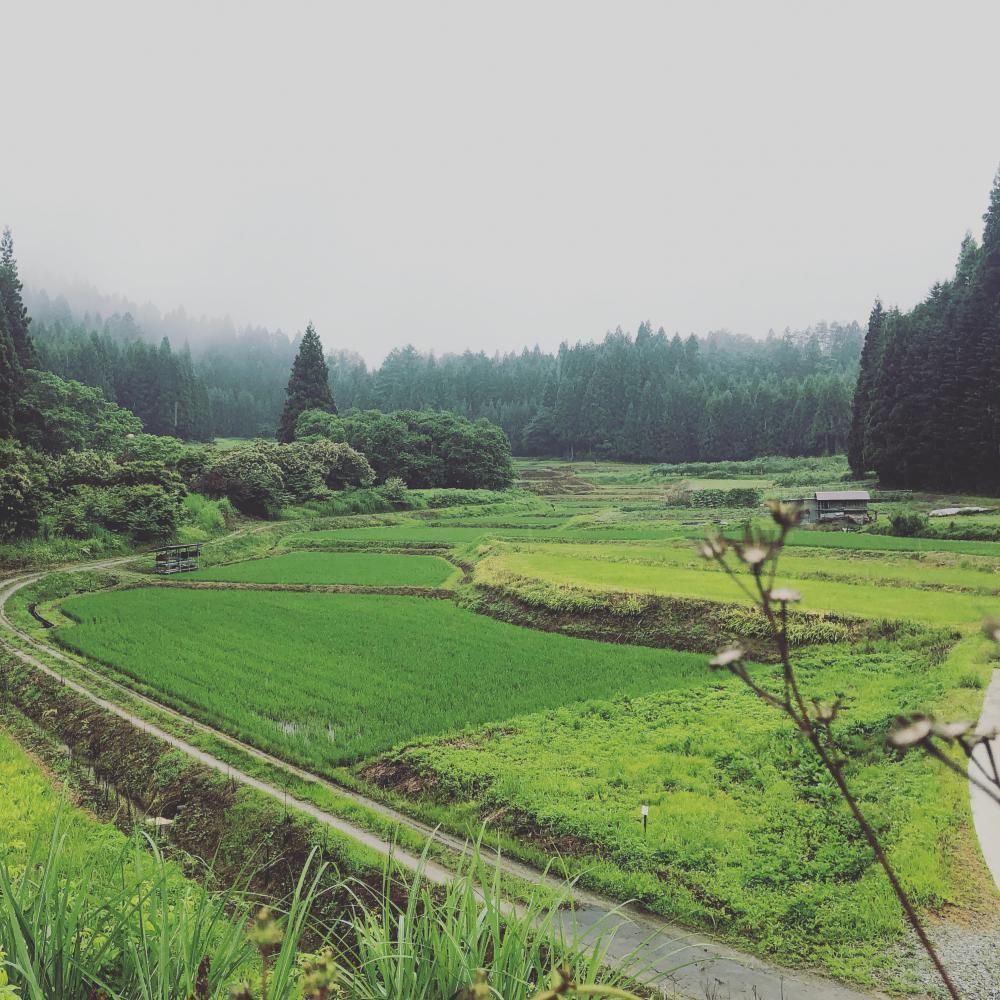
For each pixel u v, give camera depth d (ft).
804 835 37.52
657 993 26.50
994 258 213.46
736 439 438.40
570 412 498.69
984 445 204.95
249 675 68.74
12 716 62.03
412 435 329.72
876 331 273.95
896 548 118.93
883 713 49.55
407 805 44.37
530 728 54.24
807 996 26.55
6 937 13.47
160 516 168.76
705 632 78.43
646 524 199.41
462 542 177.68
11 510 139.44
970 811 37.47
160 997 12.71
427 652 77.10
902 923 29.89
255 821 40.83
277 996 12.67
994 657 58.90
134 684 66.64
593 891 34.35
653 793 42.88
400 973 12.94
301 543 185.16
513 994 12.94
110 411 273.13
